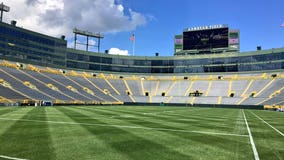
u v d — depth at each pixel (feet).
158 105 289.74
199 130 54.13
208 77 332.80
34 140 38.50
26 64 279.69
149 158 28.60
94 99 269.03
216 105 265.95
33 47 288.71
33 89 236.22
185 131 51.96
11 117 77.30
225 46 308.60
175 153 31.32
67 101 238.07
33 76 264.31
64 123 62.69
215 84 314.14
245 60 320.50
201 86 317.01
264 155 31.19
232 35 313.73
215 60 337.11
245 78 309.22
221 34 311.88
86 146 34.55
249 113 145.07
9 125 56.70
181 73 351.87
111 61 361.71
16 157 28.25
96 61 353.51
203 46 319.88
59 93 251.60
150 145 35.94
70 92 265.54
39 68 289.94
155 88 333.62
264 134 50.26
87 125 59.31
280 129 60.29
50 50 307.78
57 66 314.76
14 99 201.36
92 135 44.19
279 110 209.36
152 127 57.72
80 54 342.44
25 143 36.01
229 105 258.16
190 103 284.00
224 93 291.38
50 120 69.77
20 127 53.57
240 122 78.43
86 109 141.79
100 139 40.24
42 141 37.78
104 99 278.87
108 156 29.17
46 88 250.78
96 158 28.25
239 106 251.60
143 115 101.24
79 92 274.98
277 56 298.97
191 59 350.64
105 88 312.29
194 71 346.54
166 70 359.25
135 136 43.88
